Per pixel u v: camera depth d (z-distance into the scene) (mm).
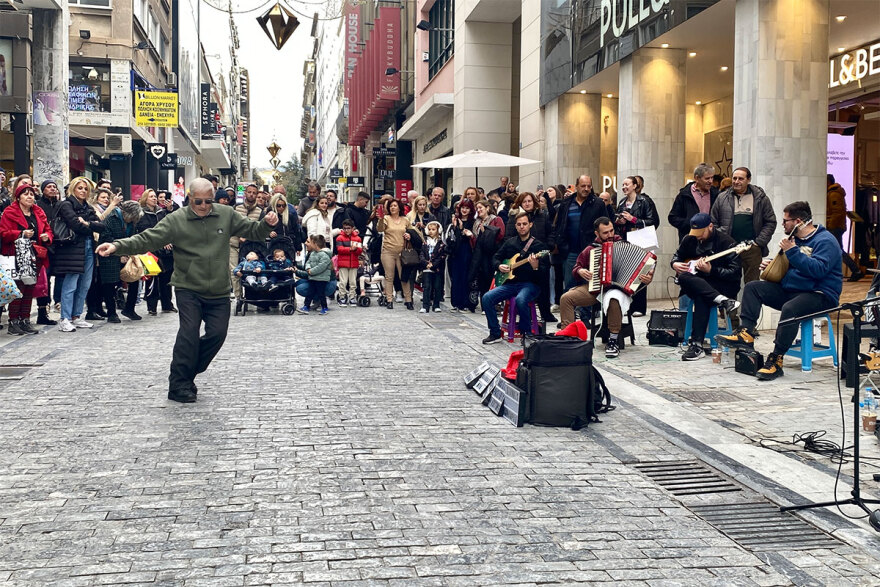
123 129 29844
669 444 6035
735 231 9945
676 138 15281
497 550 4051
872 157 15305
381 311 14453
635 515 4602
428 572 3777
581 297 9688
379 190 42562
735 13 11922
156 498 4711
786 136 11195
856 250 16062
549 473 5301
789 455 5770
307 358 9320
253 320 12992
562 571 3828
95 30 29453
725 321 10008
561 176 18922
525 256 10492
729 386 7977
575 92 18688
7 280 10078
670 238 15492
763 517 4625
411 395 7492
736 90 11672
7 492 4793
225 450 5676
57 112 20562
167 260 13430
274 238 14188
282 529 4266
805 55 11203
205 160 66312
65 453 5574
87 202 12328
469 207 14016
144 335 10984
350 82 47281
